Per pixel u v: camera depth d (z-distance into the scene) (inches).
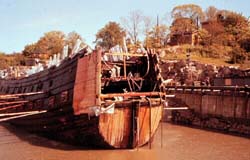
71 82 777.6
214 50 2231.8
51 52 3351.4
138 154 704.4
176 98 1347.2
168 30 2832.2
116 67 828.0
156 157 683.4
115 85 899.4
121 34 2960.1
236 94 1032.8
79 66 750.5
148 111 743.7
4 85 1405.0
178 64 1756.9
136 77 824.3
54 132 854.5
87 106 705.0
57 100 834.2
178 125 1217.4
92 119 697.6
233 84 1270.9
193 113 1243.8
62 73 832.9
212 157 695.1
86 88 715.4
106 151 726.5
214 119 1128.8
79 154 700.0
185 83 1610.5
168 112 1384.1
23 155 697.0
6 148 766.5
